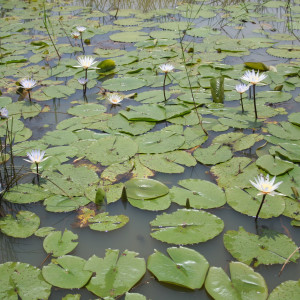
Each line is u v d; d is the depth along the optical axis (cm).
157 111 297
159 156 243
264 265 164
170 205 204
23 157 248
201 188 212
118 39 486
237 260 167
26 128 285
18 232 187
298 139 257
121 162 238
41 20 583
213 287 152
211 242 178
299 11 584
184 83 355
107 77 383
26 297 151
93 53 446
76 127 282
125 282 156
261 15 568
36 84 368
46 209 203
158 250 175
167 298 150
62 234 186
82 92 351
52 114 310
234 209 197
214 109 304
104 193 202
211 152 245
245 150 250
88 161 243
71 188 216
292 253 165
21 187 219
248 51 433
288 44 454
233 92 334
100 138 263
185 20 561
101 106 316
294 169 223
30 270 164
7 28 546
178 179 224
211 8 620
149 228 189
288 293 148
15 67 412
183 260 165
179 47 452
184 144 256
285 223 188
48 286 156
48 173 229
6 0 719
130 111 298
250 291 149
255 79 278
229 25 534
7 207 206
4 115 282
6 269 164
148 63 408
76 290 155
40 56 440
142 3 662
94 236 185
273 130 268
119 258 168
